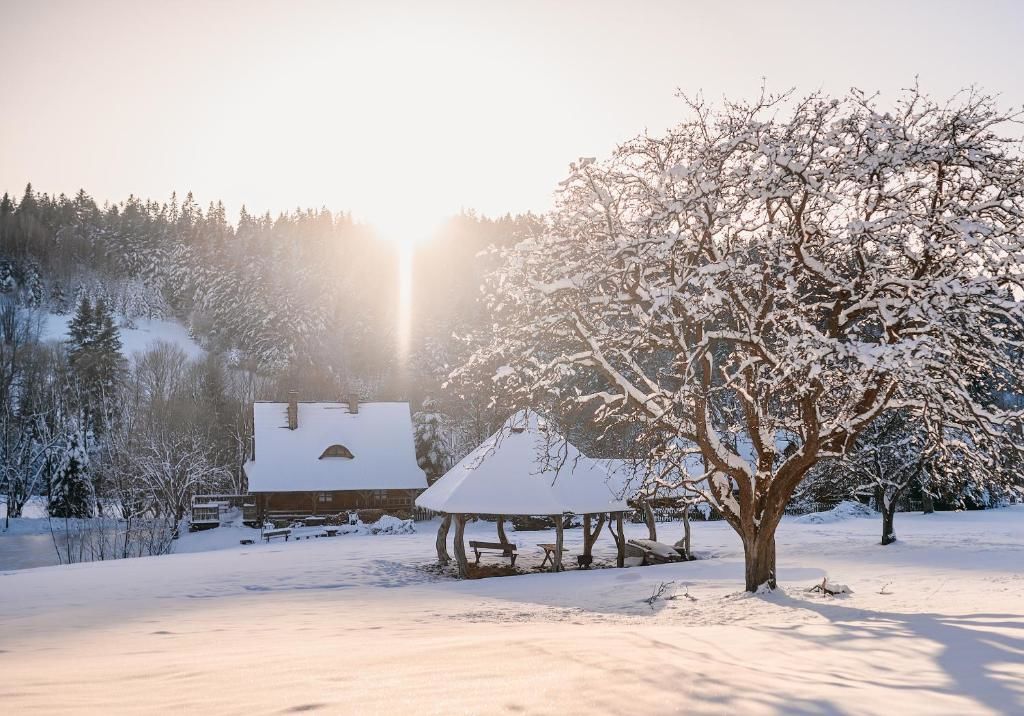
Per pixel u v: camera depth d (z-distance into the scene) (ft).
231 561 102.01
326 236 487.20
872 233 48.91
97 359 235.20
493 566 96.22
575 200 56.70
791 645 29.89
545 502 89.45
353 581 83.05
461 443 217.36
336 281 390.42
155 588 76.69
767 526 57.41
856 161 48.91
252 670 25.90
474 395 200.23
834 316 53.98
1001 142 49.70
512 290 55.93
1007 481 52.54
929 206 52.49
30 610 61.52
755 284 52.34
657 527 143.43
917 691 20.61
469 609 59.62
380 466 188.14
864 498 165.78
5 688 23.12
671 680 21.83
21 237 436.76
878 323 58.49
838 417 51.80
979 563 77.15
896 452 96.27
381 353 342.03
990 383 60.90
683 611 52.65
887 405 52.16
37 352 268.62
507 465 93.81
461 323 317.63
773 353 55.31
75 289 417.90
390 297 396.78
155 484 172.86
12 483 215.51
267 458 183.52
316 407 200.85
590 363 56.54
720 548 106.42
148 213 529.45
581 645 29.71
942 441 52.90
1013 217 49.52
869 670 24.11
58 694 21.88
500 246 57.47
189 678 24.54
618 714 17.94
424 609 60.13
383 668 25.34
